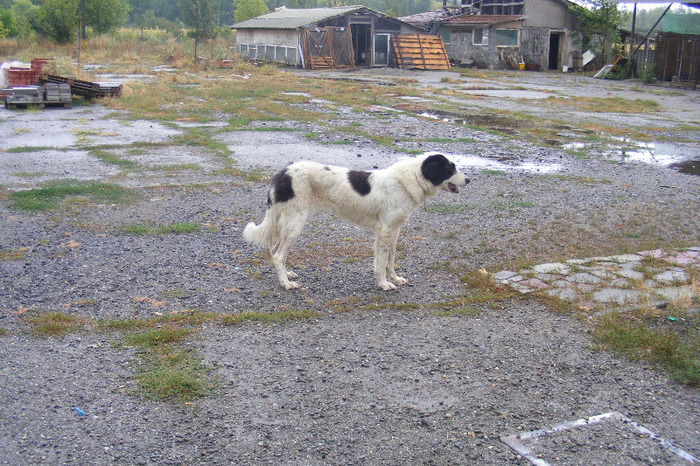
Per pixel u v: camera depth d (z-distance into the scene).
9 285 5.86
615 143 15.20
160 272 6.36
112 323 5.08
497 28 40.78
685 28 34.41
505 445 3.65
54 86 18.30
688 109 22.39
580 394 4.23
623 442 3.71
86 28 52.09
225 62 37.41
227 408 3.95
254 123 16.62
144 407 3.93
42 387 4.10
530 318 5.48
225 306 5.60
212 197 9.32
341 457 3.50
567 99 24.50
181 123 16.42
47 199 8.82
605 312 5.54
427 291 6.10
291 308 5.61
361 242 7.53
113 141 13.56
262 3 67.19
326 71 36.44
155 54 44.44
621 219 8.58
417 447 3.61
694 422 3.94
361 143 14.03
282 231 5.97
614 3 38.94
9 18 52.38
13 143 12.89
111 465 3.37
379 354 4.75
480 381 4.37
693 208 9.21
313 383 4.29
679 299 5.74
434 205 9.15
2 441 3.52
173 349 4.70
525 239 7.69
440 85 29.50
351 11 38.16
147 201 8.98
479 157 12.84
